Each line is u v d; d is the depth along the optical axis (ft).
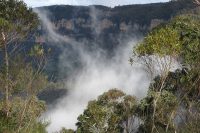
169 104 92.38
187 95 95.09
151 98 102.58
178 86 98.17
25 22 69.82
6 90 55.98
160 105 92.79
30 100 51.31
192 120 81.05
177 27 96.48
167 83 98.63
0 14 69.26
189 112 85.15
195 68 94.38
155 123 95.25
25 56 56.44
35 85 51.62
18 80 53.31
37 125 49.70
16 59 57.06
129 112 151.43
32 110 51.19
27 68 53.11
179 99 95.50
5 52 61.41
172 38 79.77
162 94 93.45
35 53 53.31
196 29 96.48
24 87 51.78
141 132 108.37
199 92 94.58
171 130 87.97
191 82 95.61
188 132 77.56
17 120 49.49
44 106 64.44
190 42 94.38
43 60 53.01
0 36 63.72
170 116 87.45
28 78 52.24
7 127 47.65
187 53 93.45
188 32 95.09
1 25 63.05
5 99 54.44
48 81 52.31
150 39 80.38
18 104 52.75
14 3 70.08
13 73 56.13
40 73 52.16
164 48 79.36
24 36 65.21
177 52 81.00
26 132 47.91
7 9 69.56
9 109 52.26
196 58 93.71
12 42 63.10
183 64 94.17
